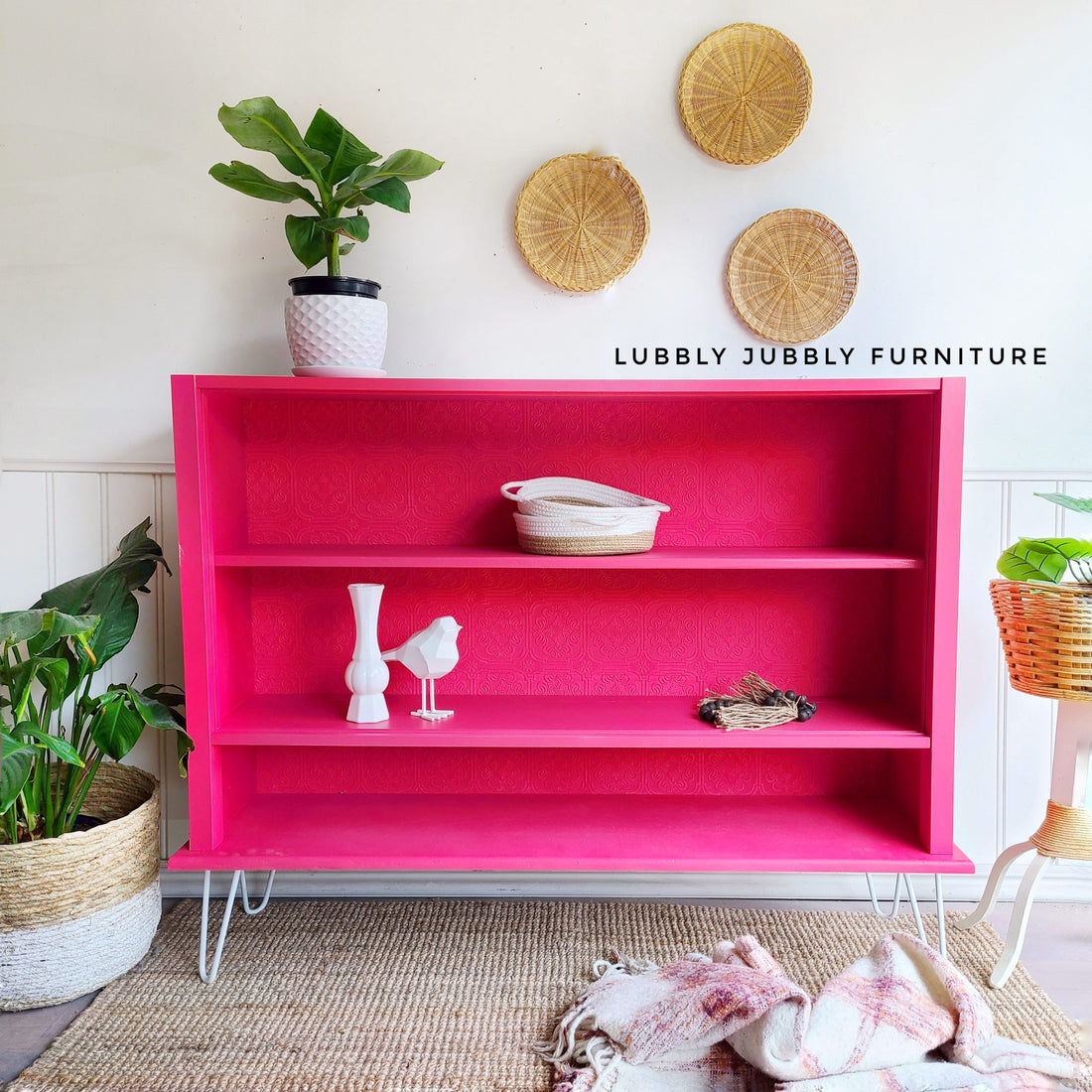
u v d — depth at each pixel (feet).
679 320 7.07
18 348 7.07
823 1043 4.88
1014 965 6.00
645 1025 5.09
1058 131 6.93
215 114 6.93
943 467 5.95
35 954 5.63
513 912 7.13
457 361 7.09
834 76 6.91
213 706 6.18
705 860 6.03
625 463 7.10
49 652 6.19
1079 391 7.09
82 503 7.18
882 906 7.27
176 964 6.29
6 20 6.86
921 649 6.32
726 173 6.97
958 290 7.04
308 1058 5.26
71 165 6.95
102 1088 4.99
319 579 7.18
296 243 6.14
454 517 7.11
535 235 6.95
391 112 6.93
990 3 6.85
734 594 7.20
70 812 6.14
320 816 6.79
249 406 7.01
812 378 6.53
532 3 6.85
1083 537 7.15
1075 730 5.95
